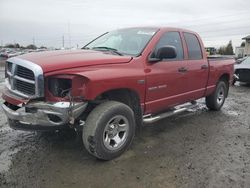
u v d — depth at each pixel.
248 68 12.20
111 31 5.68
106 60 3.93
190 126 5.68
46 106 3.45
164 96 4.83
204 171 3.71
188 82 5.40
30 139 4.66
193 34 5.79
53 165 3.77
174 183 3.40
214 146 4.61
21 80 3.73
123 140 4.09
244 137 5.12
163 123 5.82
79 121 3.91
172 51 4.46
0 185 3.25
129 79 4.03
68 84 3.56
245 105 8.08
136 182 3.40
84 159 3.97
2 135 4.84
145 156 4.12
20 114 3.62
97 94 3.61
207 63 6.04
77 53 4.12
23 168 3.67
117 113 3.89
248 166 3.91
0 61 33.16
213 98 6.79
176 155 4.19
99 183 3.36
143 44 4.61
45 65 3.51
